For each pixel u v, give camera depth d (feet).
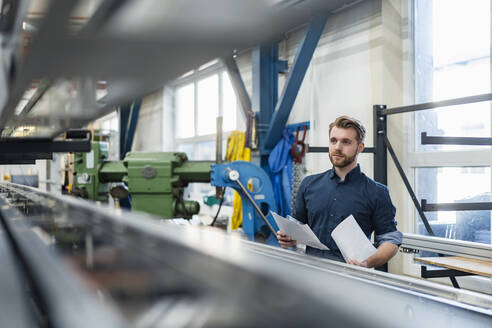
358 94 10.19
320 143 11.43
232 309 0.78
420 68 9.52
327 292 0.77
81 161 10.44
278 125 11.07
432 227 9.35
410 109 7.68
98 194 10.55
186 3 0.67
